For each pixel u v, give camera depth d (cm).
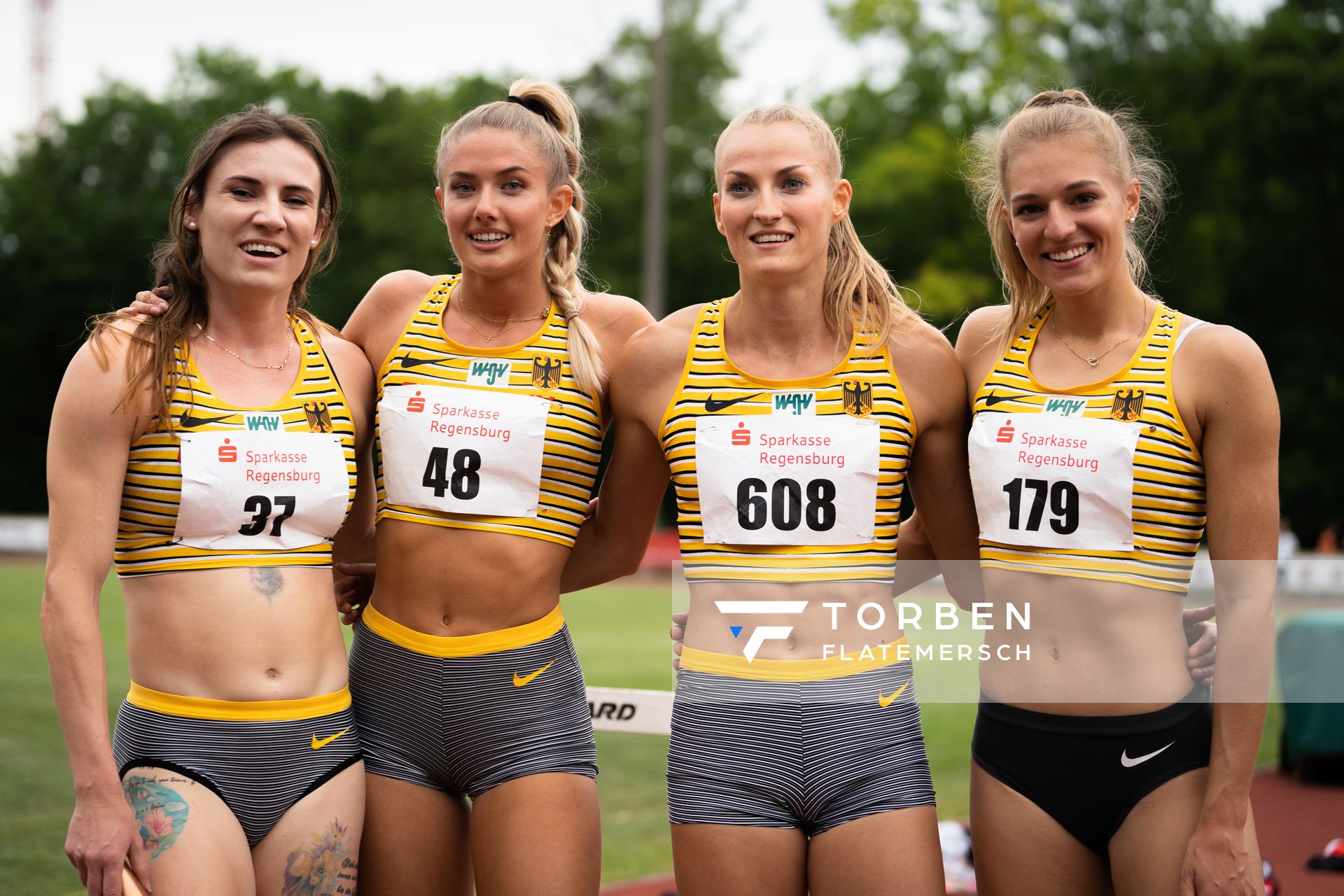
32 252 5178
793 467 474
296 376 481
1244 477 439
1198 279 4169
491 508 504
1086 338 470
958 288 4344
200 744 443
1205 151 4259
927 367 489
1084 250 455
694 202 5144
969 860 719
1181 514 449
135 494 448
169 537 450
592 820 505
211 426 454
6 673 1499
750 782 462
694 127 5266
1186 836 441
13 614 2098
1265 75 4172
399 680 507
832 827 460
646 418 505
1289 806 1004
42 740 1134
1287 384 4044
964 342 509
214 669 446
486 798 500
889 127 4919
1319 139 4103
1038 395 467
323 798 463
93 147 5578
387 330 534
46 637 426
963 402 496
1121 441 447
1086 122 459
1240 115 4222
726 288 5028
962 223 4575
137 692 450
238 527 455
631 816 945
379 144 5366
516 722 501
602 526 542
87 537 434
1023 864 460
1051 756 456
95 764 418
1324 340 4091
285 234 465
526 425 505
